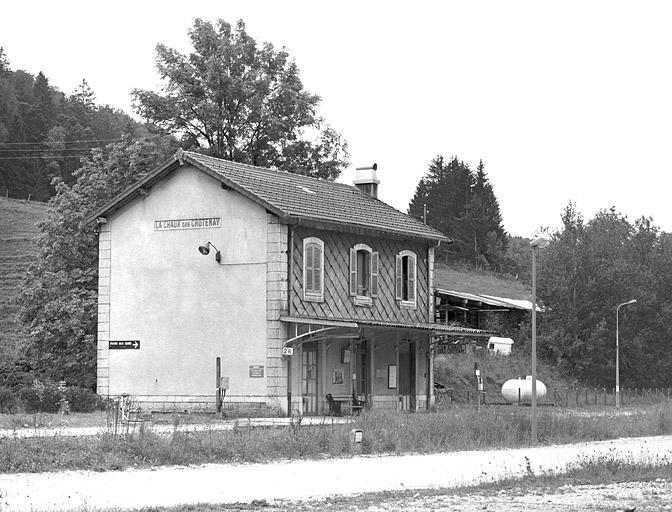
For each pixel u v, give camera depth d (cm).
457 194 12425
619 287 7025
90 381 4841
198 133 6181
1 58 16988
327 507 1655
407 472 2241
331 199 4500
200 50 6309
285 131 6256
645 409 5378
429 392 4731
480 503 1744
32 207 11750
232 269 3981
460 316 7181
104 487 1884
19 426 3002
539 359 7106
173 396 4028
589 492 1934
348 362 4275
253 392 3900
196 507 1611
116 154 5400
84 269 5094
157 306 4097
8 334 6838
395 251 4612
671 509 1698
